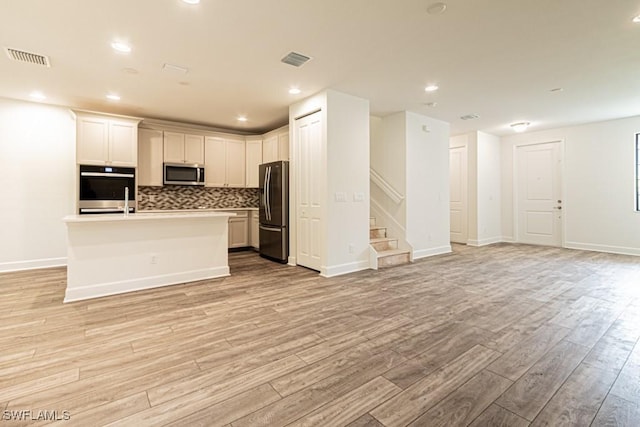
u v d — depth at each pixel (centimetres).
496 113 552
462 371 193
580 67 356
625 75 380
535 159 704
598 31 279
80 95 441
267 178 536
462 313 290
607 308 302
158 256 377
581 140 636
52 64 341
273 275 434
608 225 605
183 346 226
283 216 509
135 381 182
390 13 251
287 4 238
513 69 361
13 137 459
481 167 707
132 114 540
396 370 194
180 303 317
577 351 218
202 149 607
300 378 186
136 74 369
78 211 471
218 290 363
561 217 667
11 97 449
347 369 196
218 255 426
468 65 351
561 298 332
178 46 304
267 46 305
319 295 345
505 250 637
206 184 613
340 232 444
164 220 380
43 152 478
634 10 247
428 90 430
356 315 285
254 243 653
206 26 269
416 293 352
